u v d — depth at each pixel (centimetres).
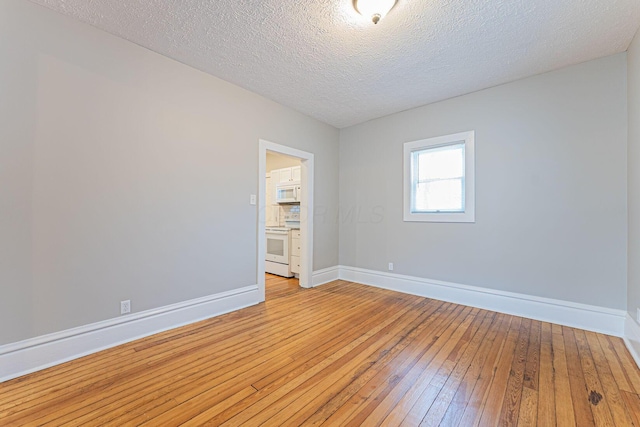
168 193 249
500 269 299
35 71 182
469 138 320
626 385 164
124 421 135
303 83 297
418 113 364
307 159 397
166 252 247
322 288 396
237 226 305
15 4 175
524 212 284
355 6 183
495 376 175
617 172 238
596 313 246
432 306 315
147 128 235
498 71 270
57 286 190
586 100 252
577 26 203
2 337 170
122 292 221
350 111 379
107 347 210
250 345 217
